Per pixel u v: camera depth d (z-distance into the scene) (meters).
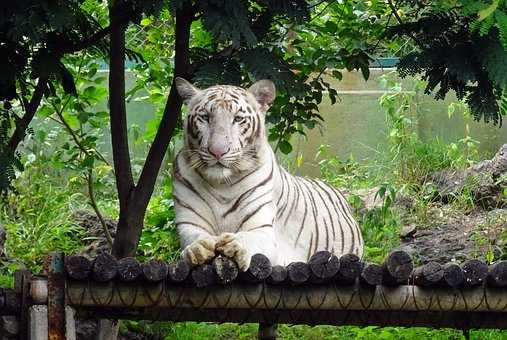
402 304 9.19
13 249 15.26
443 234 16.17
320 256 8.98
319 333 13.29
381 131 19.45
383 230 15.59
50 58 10.22
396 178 17.88
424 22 10.05
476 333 12.86
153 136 14.88
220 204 10.12
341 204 12.08
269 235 10.02
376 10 12.86
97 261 8.85
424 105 19.14
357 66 12.57
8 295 9.23
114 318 9.68
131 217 11.62
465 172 17.67
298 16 10.16
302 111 12.83
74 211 16.17
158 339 12.93
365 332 12.97
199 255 8.78
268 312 9.80
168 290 9.07
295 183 11.38
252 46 9.77
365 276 9.04
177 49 11.05
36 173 16.28
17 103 15.28
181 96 10.31
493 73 9.35
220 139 9.82
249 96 10.20
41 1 9.07
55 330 8.94
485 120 10.09
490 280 9.13
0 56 10.04
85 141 13.73
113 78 11.48
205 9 9.44
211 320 9.80
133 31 15.12
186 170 10.21
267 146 10.52
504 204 17.02
